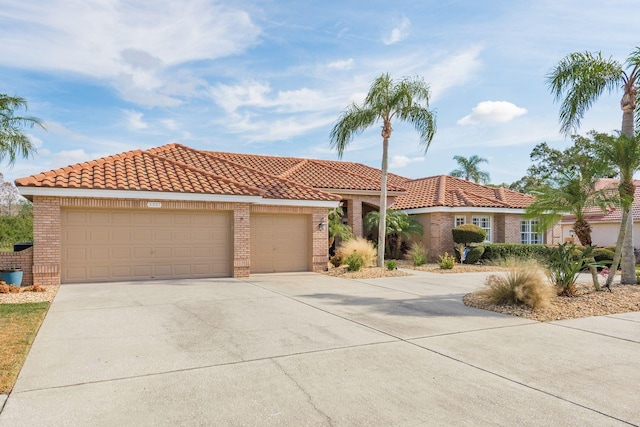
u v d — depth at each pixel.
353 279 16.75
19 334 7.66
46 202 13.67
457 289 14.28
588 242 13.41
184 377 5.86
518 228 26.81
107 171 15.73
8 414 4.66
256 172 20.36
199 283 14.76
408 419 4.64
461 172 45.03
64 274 14.26
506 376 5.99
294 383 5.66
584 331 8.63
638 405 5.04
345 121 19.48
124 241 15.10
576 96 13.68
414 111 18.91
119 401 5.05
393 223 24.48
